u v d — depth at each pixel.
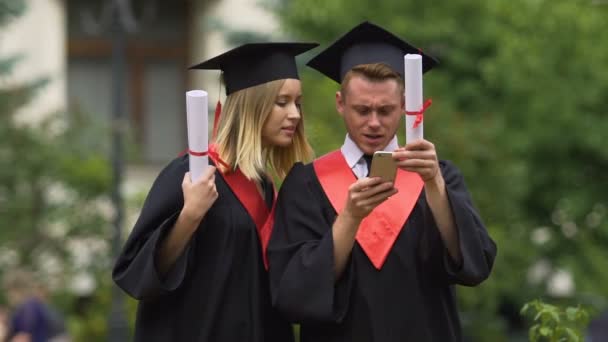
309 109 27.67
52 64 40.66
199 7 41.34
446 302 10.77
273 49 11.28
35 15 40.53
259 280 10.98
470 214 10.48
